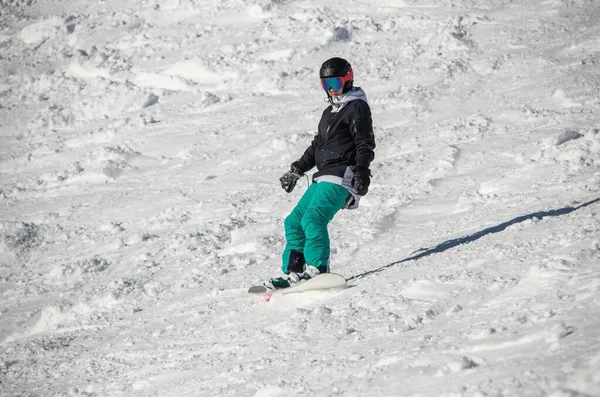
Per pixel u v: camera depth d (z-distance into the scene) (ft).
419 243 75.92
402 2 223.71
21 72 240.94
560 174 87.15
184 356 57.93
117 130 182.19
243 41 218.18
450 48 185.88
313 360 44.29
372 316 50.03
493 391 30.35
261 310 62.28
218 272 90.33
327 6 230.27
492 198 88.12
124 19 257.55
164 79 210.38
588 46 167.02
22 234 127.65
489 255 56.29
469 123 132.67
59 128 200.85
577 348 32.17
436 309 47.39
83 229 127.95
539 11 201.77
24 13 284.82
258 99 183.62
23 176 169.48
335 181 60.59
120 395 53.36
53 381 65.10
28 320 93.86
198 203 126.41
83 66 232.53
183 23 244.01
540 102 136.67
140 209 131.34
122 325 79.51
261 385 42.60
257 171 137.80
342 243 87.25
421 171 114.32
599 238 51.08
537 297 41.96
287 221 63.57
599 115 123.34
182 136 168.76
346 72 60.29
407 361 37.73
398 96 157.17
